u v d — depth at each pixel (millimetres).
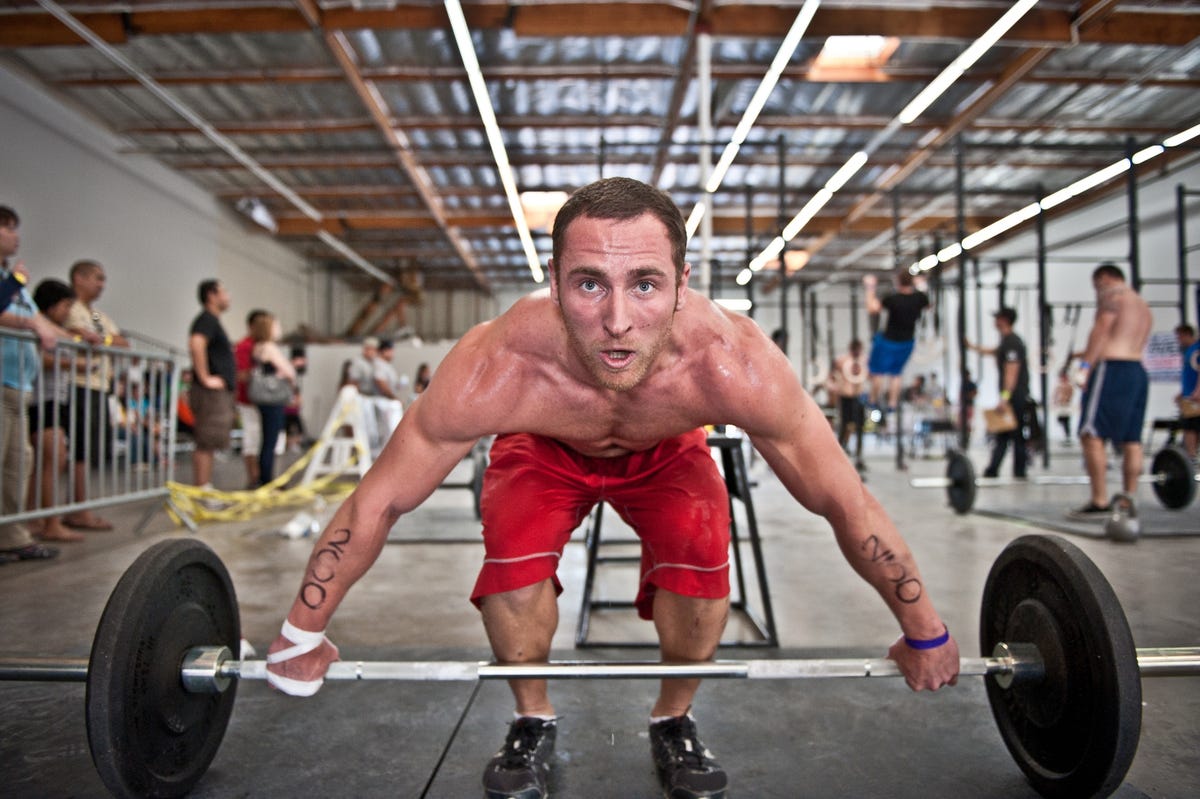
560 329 1182
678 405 1236
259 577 3195
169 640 1280
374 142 10055
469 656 2094
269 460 5773
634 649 2221
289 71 7945
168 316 11242
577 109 8805
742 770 1446
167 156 10758
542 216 12977
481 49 7387
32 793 1376
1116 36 6949
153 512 4453
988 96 8188
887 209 12703
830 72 7754
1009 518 4477
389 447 1237
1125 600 2584
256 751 1545
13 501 3508
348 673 1284
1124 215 11297
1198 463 7172
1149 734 1593
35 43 7074
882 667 1322
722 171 7969
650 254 1013
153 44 7434
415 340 14977
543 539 1385
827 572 3201
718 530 1398
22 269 3451
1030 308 13422
